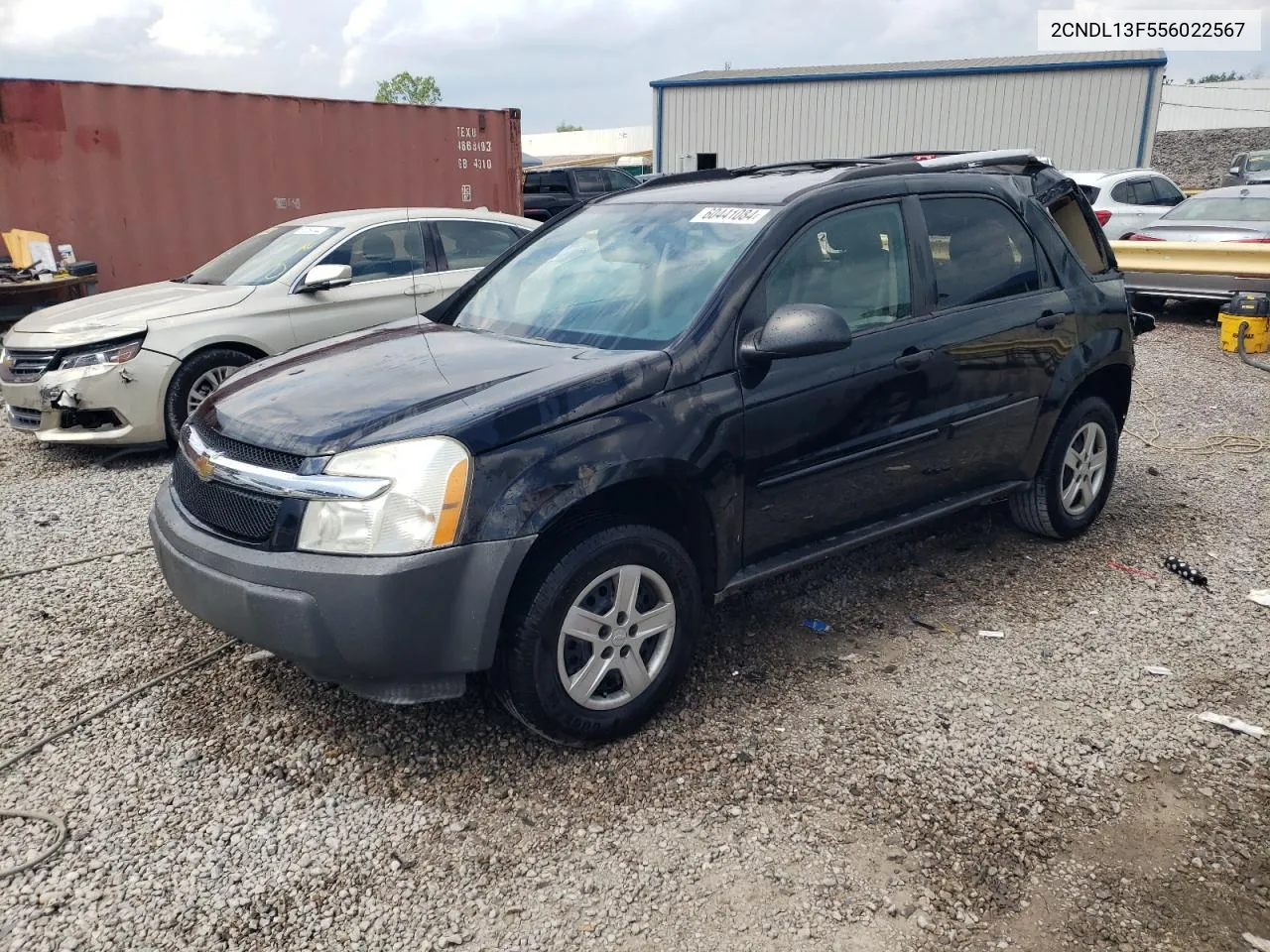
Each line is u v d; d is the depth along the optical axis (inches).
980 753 128.2
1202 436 274.5
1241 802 118.7
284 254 289.7
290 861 109.3
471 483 113.8
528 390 122.3
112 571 186.2
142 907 102.3
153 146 392.2
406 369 136.9
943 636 160.4
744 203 154.9
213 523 123.4
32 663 151.6
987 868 107.5
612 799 119.6
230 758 128.0
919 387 157.2
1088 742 130.7
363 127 446.6
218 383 264.4
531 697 121.2
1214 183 1196.5
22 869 107.4
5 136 367.6
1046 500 190.7
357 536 111.9
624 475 122.5
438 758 128.1
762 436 137.9
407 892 104.7
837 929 99.0
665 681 134.3
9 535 205.0
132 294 283.9
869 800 118.6
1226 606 170.6
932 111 999.0
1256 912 101.3
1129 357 197.5
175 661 152.3
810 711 138.1
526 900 103.6
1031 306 176.7
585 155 2375.7
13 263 349.7
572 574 120.8
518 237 331.6
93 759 127.6
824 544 154.7
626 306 147.0
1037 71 948.6
